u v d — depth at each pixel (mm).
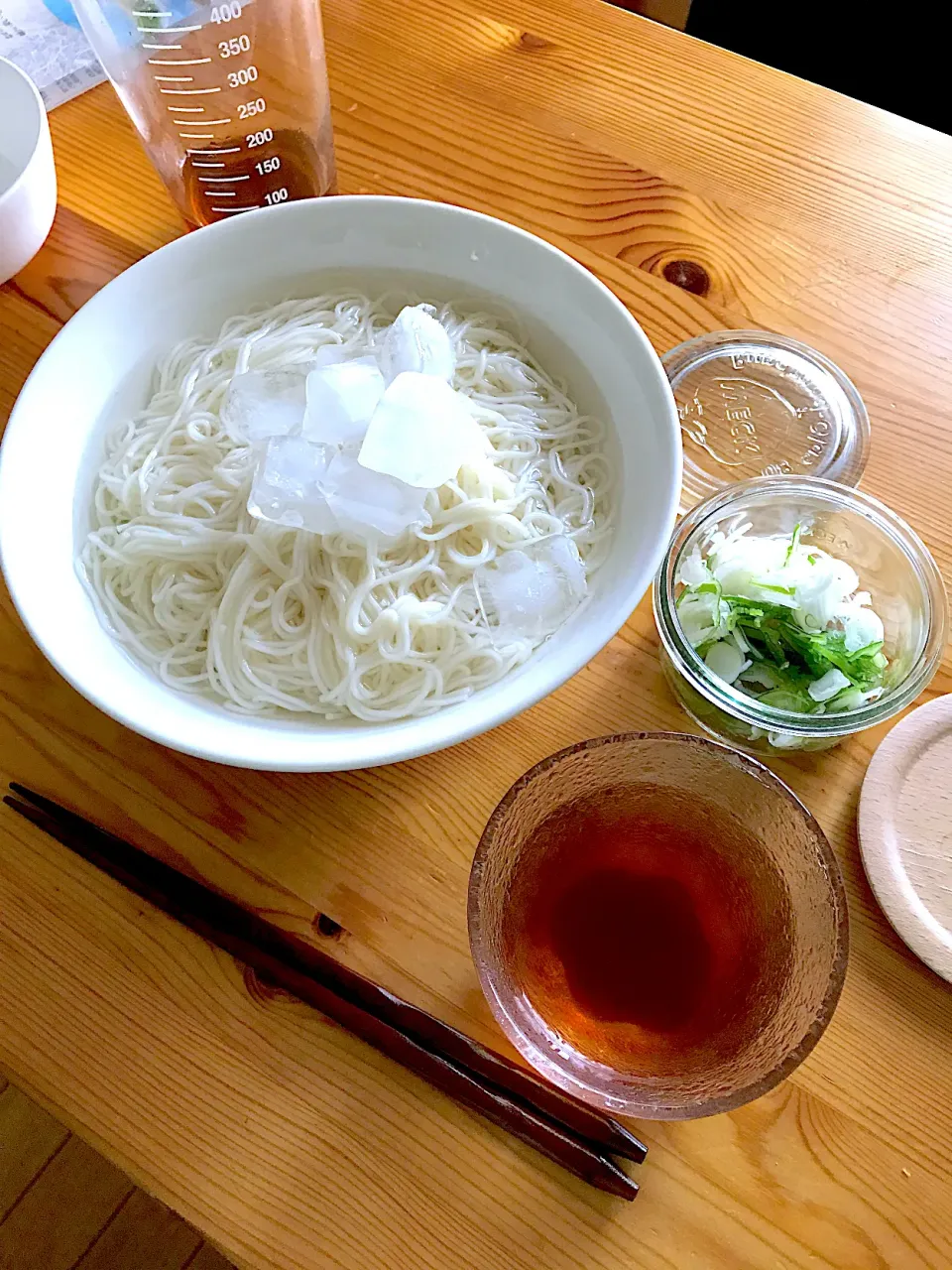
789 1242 278
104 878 321
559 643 310
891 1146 288
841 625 345
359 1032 298
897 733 333
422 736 277
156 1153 288
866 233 429
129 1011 304
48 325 408
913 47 676
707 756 303
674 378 404
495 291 377
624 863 324
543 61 469
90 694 284
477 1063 294
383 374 354
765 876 315
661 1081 284
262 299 390
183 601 354
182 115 378
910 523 373
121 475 363
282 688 348
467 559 355
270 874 322
